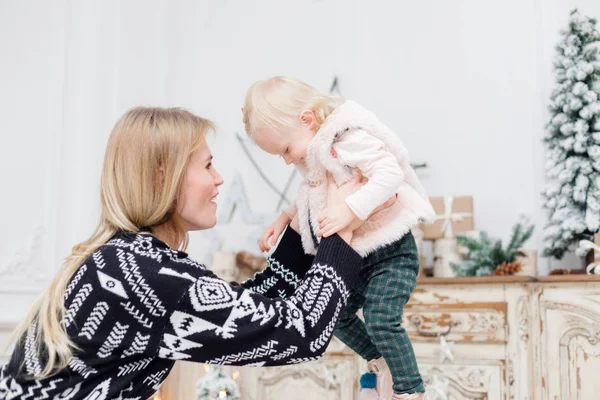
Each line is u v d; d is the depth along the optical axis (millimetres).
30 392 1214
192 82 4102
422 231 3164
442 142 3475
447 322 2777
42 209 3350
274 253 1630
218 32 4102
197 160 1430
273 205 3783
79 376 1218
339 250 1351
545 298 2652
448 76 3516
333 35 3818
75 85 3561
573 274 2781
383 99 3639
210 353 1239
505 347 2689
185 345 1229
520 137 3320
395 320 1545
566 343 2605
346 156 1468
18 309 3172
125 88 3730
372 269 1615
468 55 3490
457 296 2775
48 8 3508
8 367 1271
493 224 3311
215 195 1466
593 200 2783
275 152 1633
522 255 2891
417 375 1542
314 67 3838
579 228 2785
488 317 2721
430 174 3467
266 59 3967
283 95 1601
